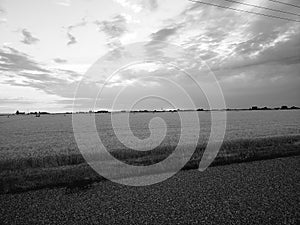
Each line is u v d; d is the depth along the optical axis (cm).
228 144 1559
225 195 774
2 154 1395
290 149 1437
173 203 721
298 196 760
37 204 726
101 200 751
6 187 858
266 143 1628
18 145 1814
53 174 988
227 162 1174
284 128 2744
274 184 868
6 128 3481
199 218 629
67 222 621
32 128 3472
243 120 4331
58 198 768
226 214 646
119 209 688
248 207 686
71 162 1203
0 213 672
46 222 622
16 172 1025
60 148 1611
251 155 1298
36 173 1003
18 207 707
